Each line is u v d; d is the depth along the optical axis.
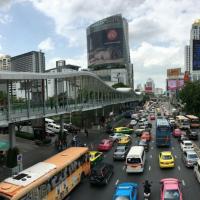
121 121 104.81
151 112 139.75
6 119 36.44
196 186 31.22
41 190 23.58
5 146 44.97
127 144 53.22
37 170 25.25
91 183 32.16
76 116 90.69
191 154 39.56
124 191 24.95
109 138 60.81
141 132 67.50
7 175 36.34
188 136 61.16
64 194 28.14
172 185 25.91
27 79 40.25
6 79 36.12
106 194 29.66
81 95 70.69
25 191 21.36
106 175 32.91
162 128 54.00
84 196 29.27
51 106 50.31
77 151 33.84
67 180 29.02
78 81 70.94
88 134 73.56
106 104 89.88
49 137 64.00
